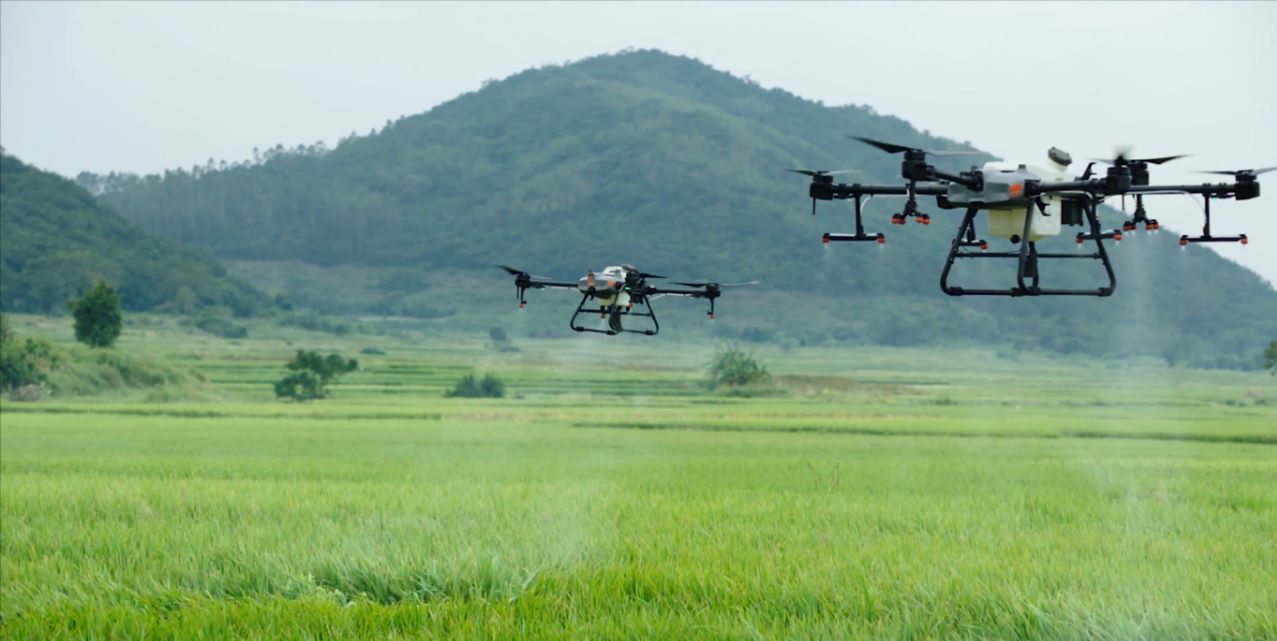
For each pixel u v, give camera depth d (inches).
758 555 762.8
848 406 4180.6
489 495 1144.8
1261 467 1550.2
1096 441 2313.0
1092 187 620.7
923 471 1507.1
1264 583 677.9
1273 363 5300.2
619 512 989.8
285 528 887.7
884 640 563.2
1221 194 614.2
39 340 4650.6
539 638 568.4
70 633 590.2
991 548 796.6
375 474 1480.1
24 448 2041.1
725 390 5191.9
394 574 685.9
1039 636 567.5
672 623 588.4
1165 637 564.1
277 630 591.8
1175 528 914.1
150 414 3400.6
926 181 645.3
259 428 2723.9
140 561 765.3
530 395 5103.3
